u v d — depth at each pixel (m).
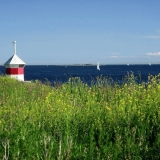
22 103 12.87
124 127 7.82
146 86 13.28
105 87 14.59
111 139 7.54
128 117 8.33
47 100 12.58
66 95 14.13
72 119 8.86
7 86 19.00
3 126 8.42
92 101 11.68
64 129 8.02
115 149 6.52
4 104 13.09
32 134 7.63
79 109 10.36
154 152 6.50
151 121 8.34
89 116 9.13
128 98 11.37
